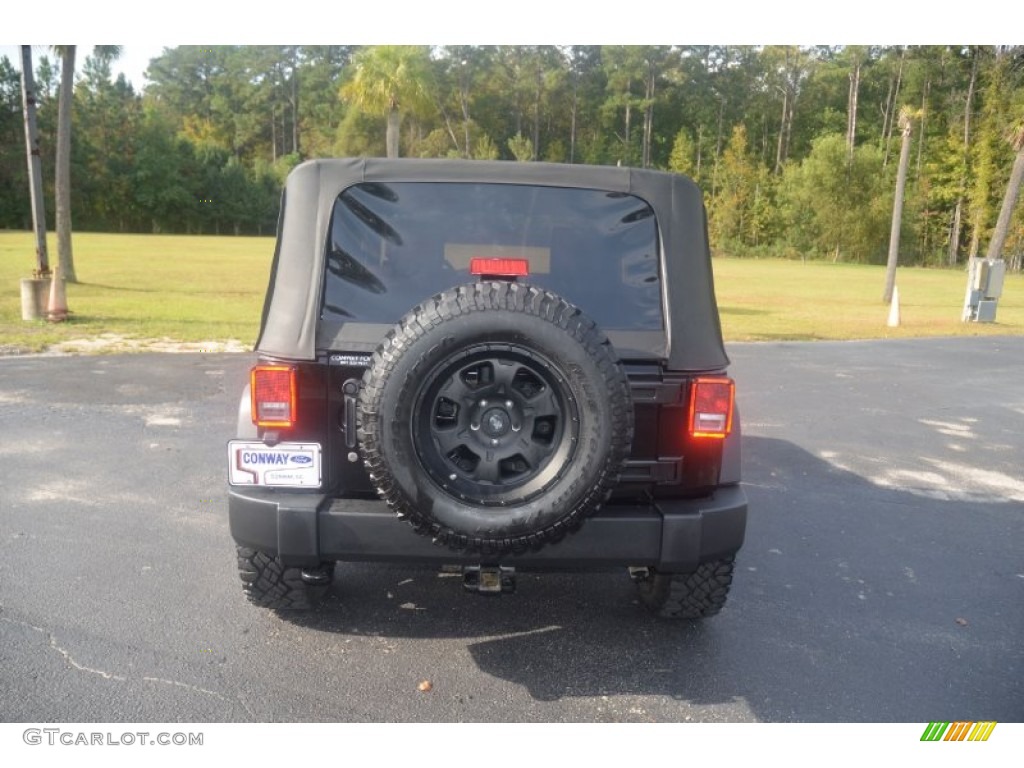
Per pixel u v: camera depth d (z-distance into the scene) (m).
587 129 119.44
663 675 3.70
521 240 3.65
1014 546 5.61
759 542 5.50
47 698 3.35
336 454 3.46
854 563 5.18
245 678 3.54
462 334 2.99
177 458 6.88
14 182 85.88
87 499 5.82
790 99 113.12
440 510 3.04
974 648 4.08
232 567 4.71
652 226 3.67
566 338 3.00
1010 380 12.78
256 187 104.19
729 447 3.72
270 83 135.25
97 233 86.75
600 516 3.38
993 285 22.69
